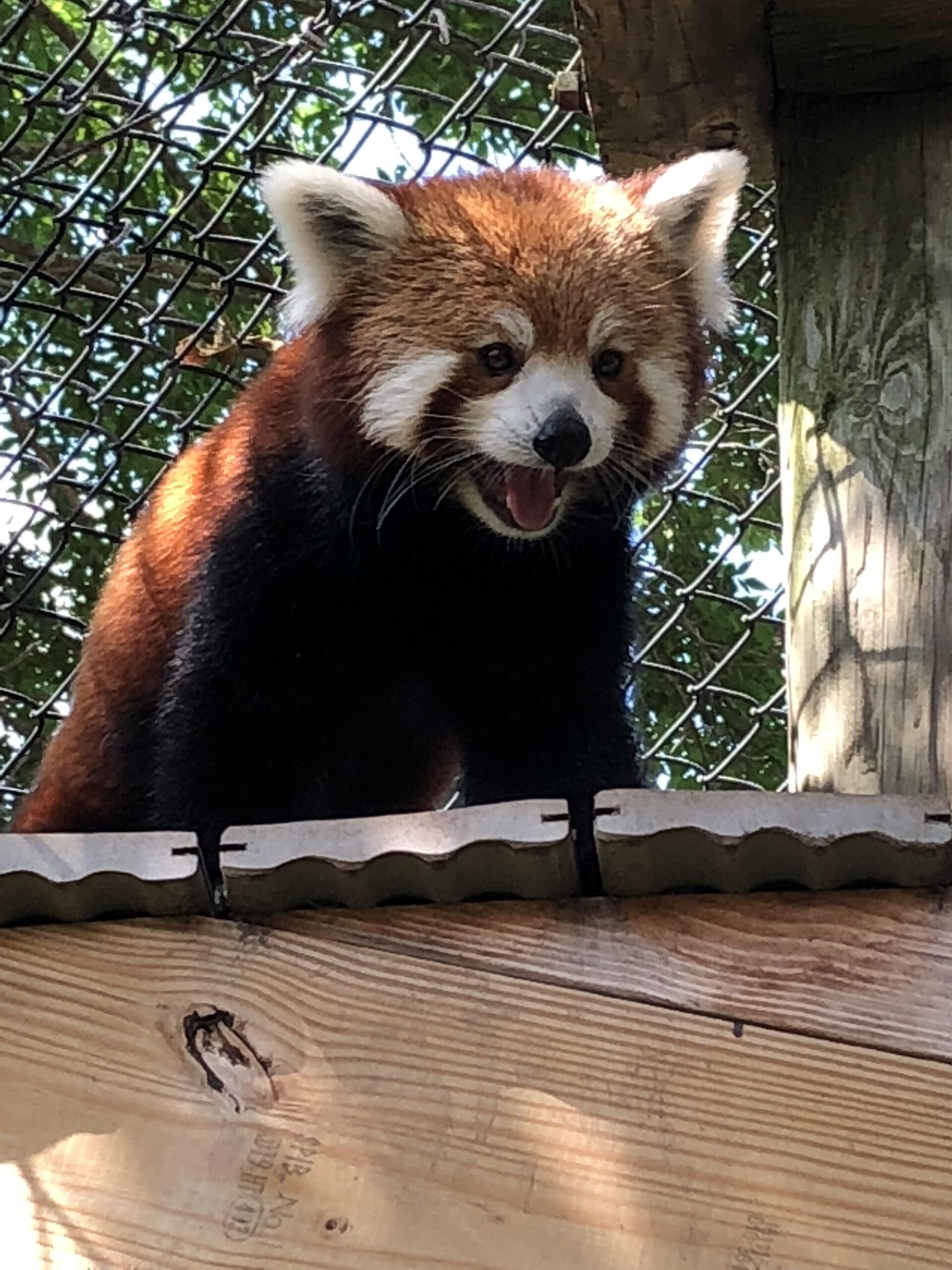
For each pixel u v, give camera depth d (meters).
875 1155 1.85
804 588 2.64
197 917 2.06
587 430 2.95
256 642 3.06
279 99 4.75
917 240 2.78
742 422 4.60
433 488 3.10
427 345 3.04
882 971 1.95
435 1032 1.97
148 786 3.32
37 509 4.21
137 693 3.39
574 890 2.03
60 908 2.04
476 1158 1.89
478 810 1.98
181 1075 1.97
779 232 2.92
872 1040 1.91
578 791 3.23
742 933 1.99
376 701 3.43
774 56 2.90
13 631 5.41
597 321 3.04
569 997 1.97
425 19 3.96
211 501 3.23
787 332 2.84
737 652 5.00
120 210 3.93
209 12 4.57
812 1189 1.84
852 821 1.91
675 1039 1.93
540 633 3.28
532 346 3.02
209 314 5.21
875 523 2.59
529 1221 1.85
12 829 3.81
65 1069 1.99
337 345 3.13
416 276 3.09
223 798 3.04
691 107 3.09
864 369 2.71
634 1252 1.83
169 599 3.34
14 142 3.90
